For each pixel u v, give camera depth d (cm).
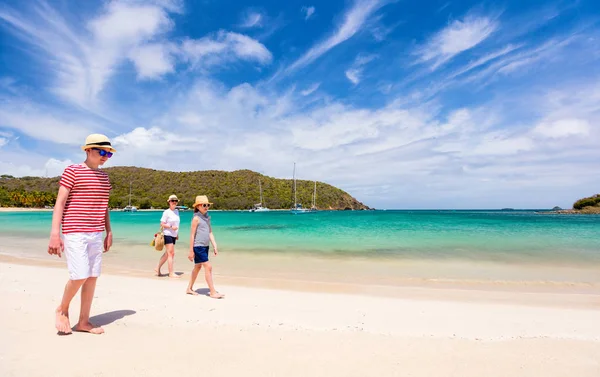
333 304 585
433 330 454
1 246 1479
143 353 350
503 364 341
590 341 416
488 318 514
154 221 3494
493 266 1002
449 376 310
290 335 420
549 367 335
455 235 1864
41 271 857
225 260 1109
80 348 360
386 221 3381
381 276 870
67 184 393
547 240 1611
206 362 330
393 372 316
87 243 403
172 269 854
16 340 375
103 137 414
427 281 812
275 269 961
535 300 641
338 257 1161
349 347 381
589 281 816
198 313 513
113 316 485
